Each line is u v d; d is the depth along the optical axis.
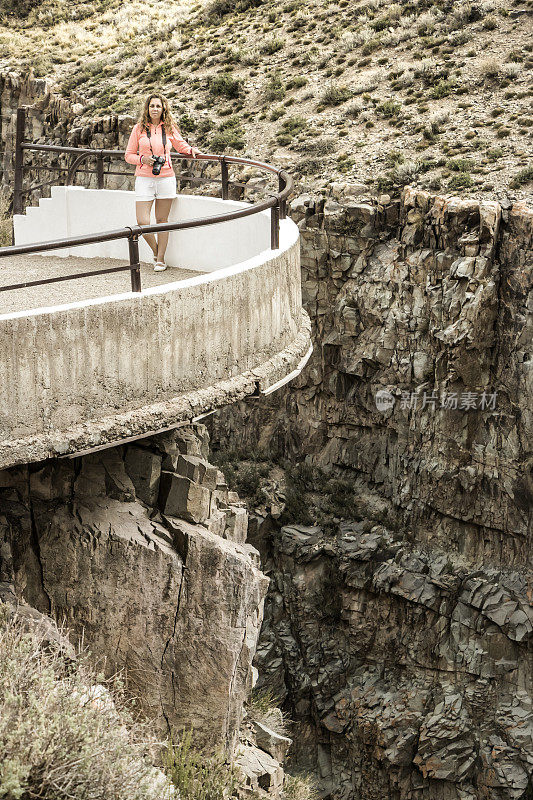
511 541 25.88
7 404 5.64
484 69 35.34
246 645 8.29
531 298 24.62
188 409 6.78
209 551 7.68
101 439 6.14
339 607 27.88
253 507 28.78
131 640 7.55
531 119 31.64
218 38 47.22
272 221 8.23
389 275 27.17
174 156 10.44
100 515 7.54
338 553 27.62
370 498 28.73
